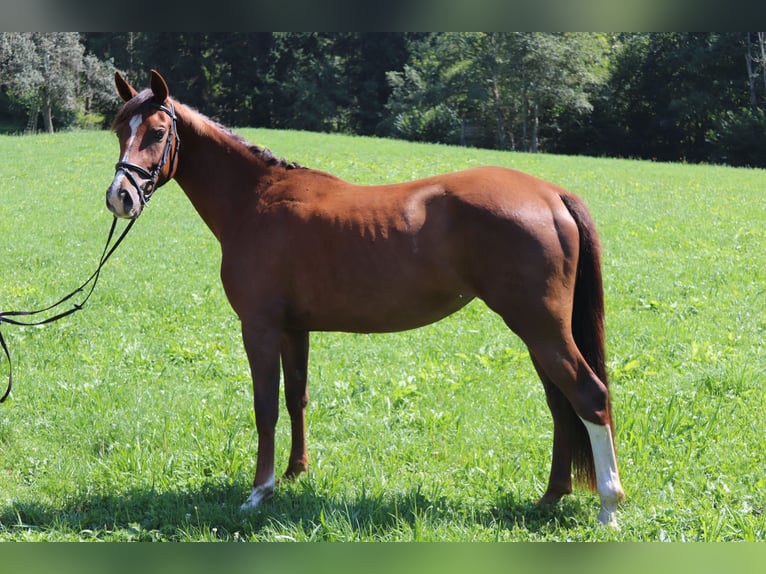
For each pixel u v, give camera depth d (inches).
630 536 181.2
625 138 2046.0
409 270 192.4
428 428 250.8
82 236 600.1
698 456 222.4
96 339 346.9
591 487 194.2
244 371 305.1
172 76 2096.5
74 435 247.3
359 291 196.9
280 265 202.7
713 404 255.9
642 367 302.0
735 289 425.7
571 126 2108.8
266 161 215.0
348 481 216.8
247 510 200.4
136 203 201.6
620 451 222.4
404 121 1973.4
